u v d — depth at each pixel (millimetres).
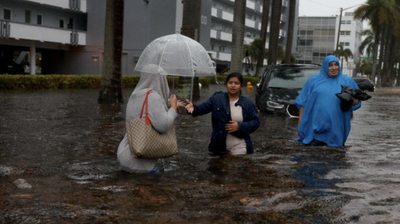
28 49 38750
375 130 9594
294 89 12086
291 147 6516
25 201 3518
